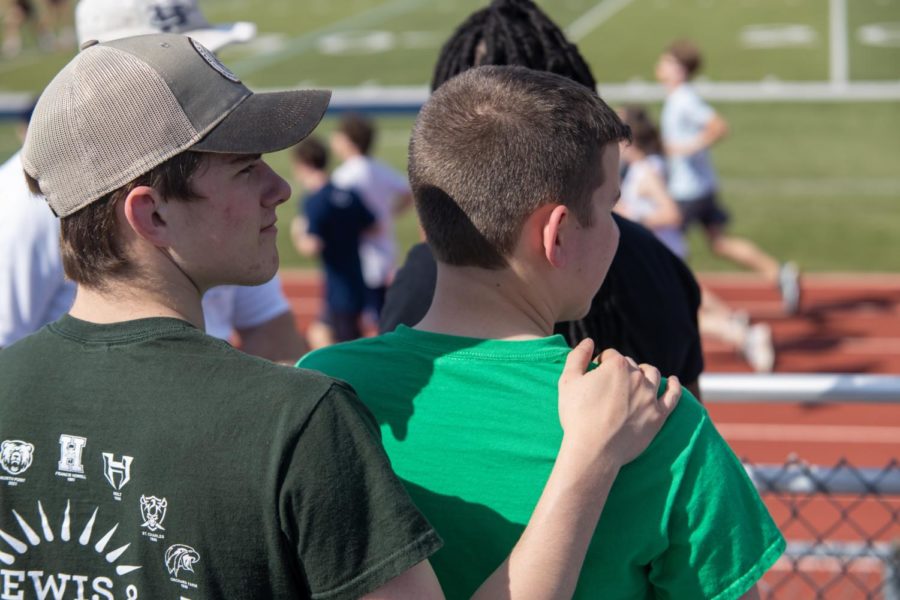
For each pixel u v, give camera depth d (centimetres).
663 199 745
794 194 1245
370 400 161
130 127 143
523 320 163
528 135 155
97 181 144
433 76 245
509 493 152
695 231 1145
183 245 147
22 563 145
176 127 143
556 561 142
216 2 2831
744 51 1975
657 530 149
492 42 233
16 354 150
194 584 136
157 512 137
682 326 217
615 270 208
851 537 506
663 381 158
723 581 150
